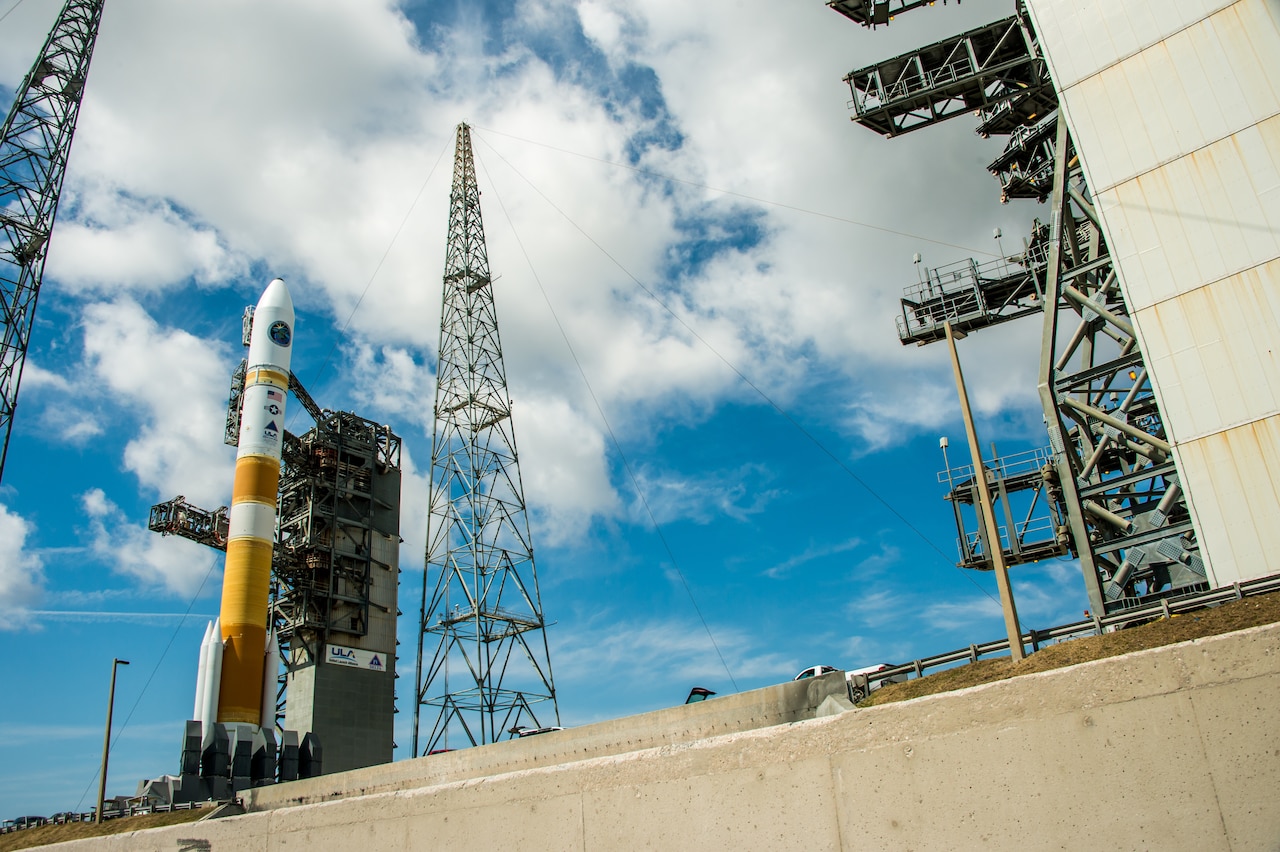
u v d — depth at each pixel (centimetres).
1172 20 3083
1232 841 613
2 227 7219
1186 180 2972
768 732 792
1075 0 3322
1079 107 3247
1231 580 2688
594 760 873
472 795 938
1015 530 4503
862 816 728
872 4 4172
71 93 7756
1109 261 3269
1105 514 3234
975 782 696
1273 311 2744
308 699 7338
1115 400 3694
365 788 4200
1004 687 713
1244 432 2734
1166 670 667
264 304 7225
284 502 8075
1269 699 631
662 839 806
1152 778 647
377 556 8225
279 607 7712
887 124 4400
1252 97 2888
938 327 4691
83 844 1347
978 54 4234
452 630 6412
